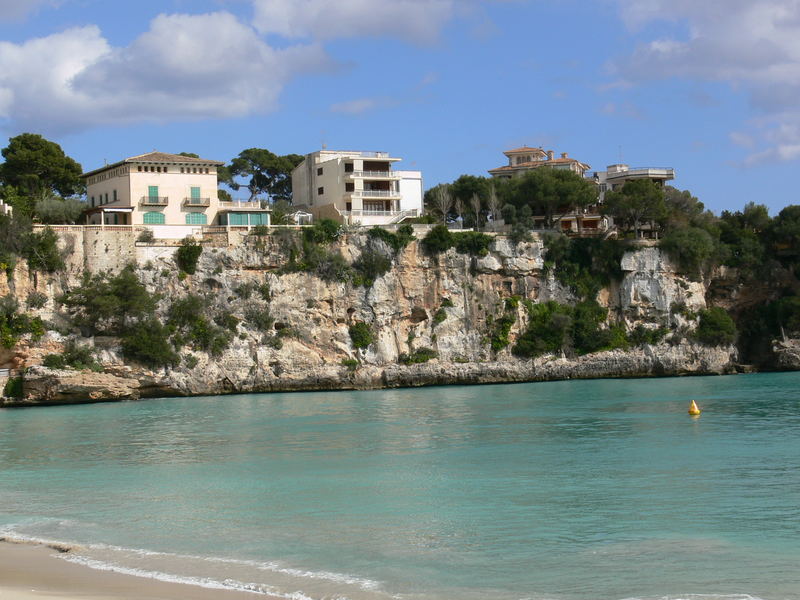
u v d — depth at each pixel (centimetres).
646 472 5206
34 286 10394
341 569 3288
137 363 10494
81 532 3894
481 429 7169
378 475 5209
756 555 3472
